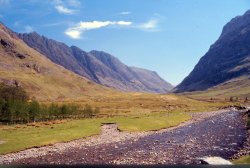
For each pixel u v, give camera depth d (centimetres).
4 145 8300
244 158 6122
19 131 11038
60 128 11381
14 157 7300
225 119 15125
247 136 9112
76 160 6812
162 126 12731
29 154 7600
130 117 16062
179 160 6425
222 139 8862
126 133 11031
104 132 11169
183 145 8256
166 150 7650
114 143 9050
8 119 16150
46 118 17538
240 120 14075
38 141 8831
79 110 19388
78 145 8762
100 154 7444
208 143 8344
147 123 12888
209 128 11812
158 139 9612
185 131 11350
